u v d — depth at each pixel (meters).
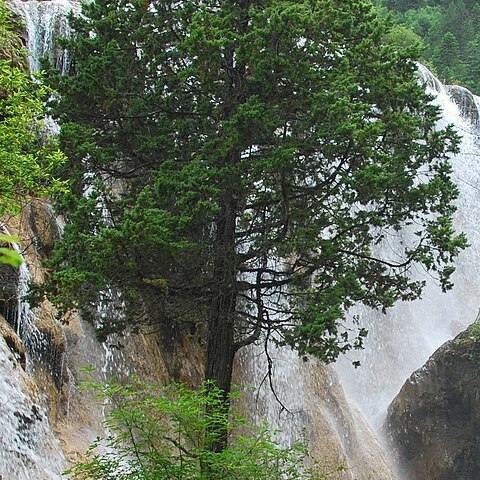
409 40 73.69
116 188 25.55
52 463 18.08
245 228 21.78
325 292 19.52
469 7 103.81
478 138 61.06
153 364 25.06
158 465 13.32
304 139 19.88
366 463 32.56
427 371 35.38
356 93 20.38
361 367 40.97
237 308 24.05
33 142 18.83
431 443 34.44
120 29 21.38
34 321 20.69
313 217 20.33
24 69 26.33
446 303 49.84
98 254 17.47
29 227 22.39
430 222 21.41
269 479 15.04
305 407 30.78
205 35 19.42
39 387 20.05
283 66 19.34
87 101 20.73
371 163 20.14
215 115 20.34
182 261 19.09
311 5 20.52
